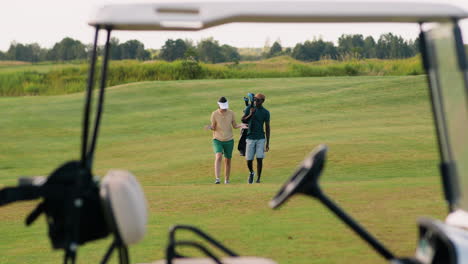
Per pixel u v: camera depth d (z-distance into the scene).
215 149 15.46
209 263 4.16
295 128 25.72
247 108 15.20
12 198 3.63
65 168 3.75
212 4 3.61
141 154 21.47
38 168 20.38
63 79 59.91
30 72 61.75
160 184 15.70
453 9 3.57
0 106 36.66
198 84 41.56
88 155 4.07
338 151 18.42
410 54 112.56
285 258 7.06
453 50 3.52
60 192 3.66
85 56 113.38
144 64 58.22
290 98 35.31
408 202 10.12
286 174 16.45
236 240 8.02
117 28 4.03
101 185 3.88
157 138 25.53
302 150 19.34
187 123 29.30
